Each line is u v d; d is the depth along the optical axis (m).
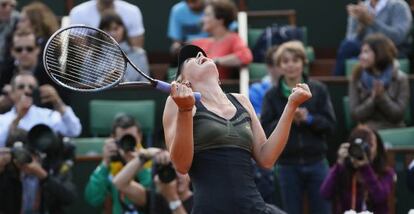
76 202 18.41
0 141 16.89
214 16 21.45
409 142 19.83
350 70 22.72
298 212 17.53
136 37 23.09
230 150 9.98
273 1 26.25
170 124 10.20
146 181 16.20
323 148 17.69
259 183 17.17
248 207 9.89
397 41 23.41
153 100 21.19
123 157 16.23
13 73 20.36
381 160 16.66
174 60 22.97
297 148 17.48
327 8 26.09
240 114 10.18
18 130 16.70
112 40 10.22
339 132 21.14
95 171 16.66
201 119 10.01
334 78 21.36
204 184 9.95
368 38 20.48
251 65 22.20
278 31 22.81
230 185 9.90
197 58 10.35
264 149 10.21
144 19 26.02
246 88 20.14
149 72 23.02
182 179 15.78
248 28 24.61
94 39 10.44
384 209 16.38
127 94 21.20
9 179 15.80
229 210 9.85
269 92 17.61
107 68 10.32
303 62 17.55
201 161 9.97
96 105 20.89
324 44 26.14
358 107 20.27
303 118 17.38
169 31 24.36
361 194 16.30
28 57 19.69
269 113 17.45
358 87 20.38
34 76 19.53
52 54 10.38
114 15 21.30
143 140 20.81
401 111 20.27
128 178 15.64
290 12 25.02
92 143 19.75
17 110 17.38
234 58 21.16
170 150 9.88
